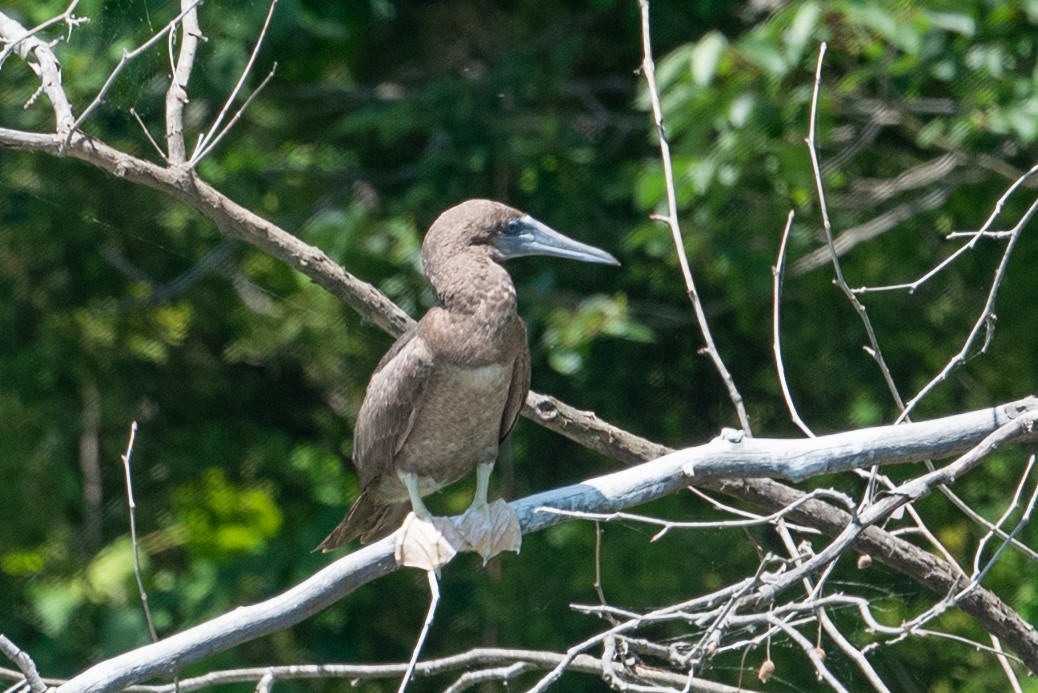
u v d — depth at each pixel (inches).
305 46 542.0
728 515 478.9
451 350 266.2
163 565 542.6
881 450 243.9
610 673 227.3
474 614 512.4
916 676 442.6
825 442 243.9
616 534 489.1
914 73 469.7
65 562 523.2
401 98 525.3
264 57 509.0
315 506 551.2
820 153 464.4
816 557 216.4
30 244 527.8
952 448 245.1
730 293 510.0
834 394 526.6
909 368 523.2
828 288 519.8
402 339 281.4
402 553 247.4
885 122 494.0
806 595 308.8
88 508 544.4
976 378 515.8
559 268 526.9
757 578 221.1
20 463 533.3
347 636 525.3
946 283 519.2
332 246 486.6
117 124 442.9
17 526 527.8
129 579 516.7
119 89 356.2
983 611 281.4
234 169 519.8
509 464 522.0
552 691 471.2
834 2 420.2
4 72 445.7
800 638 225.9
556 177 524.4
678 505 488.7
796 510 290.7
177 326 543.5
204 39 302.2
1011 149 500.4
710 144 470.9
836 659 372.8
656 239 469.4
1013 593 477.4
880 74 470.6
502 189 520.1
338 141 543.8
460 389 267.6
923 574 288.2
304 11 502.3
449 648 514.9
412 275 503.2
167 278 542.6
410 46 551.2
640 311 528.7
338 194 528.4
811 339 526.0
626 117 528.4
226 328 553.0
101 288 541.3
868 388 521.7
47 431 542.6
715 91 443.5
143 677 224.5
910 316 521.0
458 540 252.8
